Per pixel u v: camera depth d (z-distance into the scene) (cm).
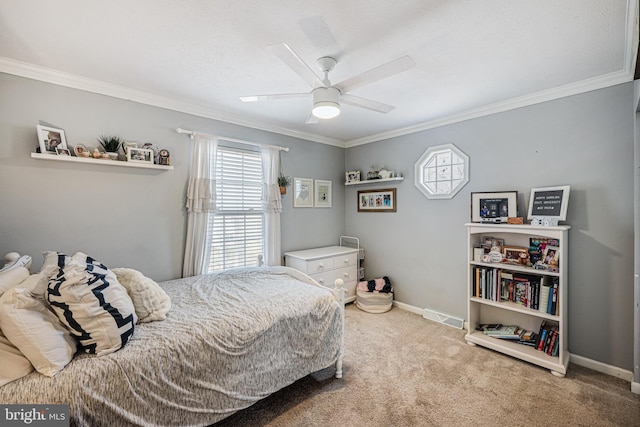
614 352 220
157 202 268
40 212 213
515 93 255
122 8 145
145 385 129
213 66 208
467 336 271
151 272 264
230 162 318
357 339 281
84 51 187
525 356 235
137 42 177
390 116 317
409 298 365
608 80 219
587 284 231
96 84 233
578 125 235
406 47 181
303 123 344
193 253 284
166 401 134
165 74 221
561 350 222
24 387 109
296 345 190
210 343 152
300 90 252
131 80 232
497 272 266
